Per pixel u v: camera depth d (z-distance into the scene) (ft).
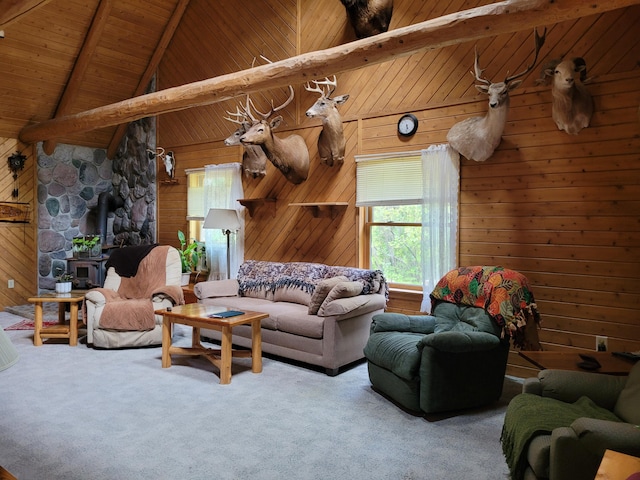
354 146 16.46
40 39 19.40
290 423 9.87
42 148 23.31
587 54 12.18
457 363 10.30
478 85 12.73
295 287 15.78
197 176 21.65
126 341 15.38
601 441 5.55
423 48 11.35
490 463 8.30
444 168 14.14
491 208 13.64
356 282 13.89
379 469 8.05
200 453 8.52
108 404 10.78
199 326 12.84
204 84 15.66
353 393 11.69
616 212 11.78
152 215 23.47
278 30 18.61
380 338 11.57
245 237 19.85
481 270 11.68
